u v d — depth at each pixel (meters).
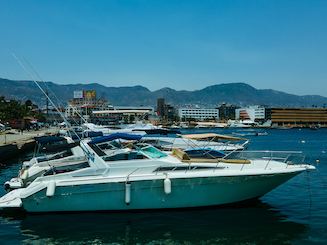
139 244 14.14
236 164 18.78
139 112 97.38
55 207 17.25
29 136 71.50
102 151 18.30
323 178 28.27
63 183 16.89
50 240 14.61
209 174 17.17
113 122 96.12
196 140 31.20
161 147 26.16
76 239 14.69
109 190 17.08
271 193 22.23
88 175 17.59
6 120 110.12
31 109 156.88
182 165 17.77
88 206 17.25
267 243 14.07
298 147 70.94
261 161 19.72
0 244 14.22
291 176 18.12
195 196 17.55
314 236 14.77
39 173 20.83
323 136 121.00
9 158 44.28
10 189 21.16
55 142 27.66
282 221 16.66
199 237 14.75
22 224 16.34
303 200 20.67
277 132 158.50
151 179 16.92
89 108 103.31
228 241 14.30
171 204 17.52
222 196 17.80
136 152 17.95
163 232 15.28
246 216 17.31
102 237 14.84
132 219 16.80
